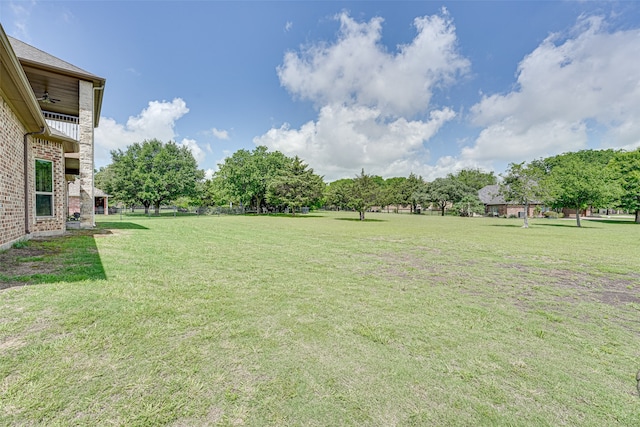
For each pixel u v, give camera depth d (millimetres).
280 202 35938
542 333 3047
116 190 34656
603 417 1764
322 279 5082
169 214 36281
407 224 21891
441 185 47250
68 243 7641
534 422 1708
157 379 2008
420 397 1924
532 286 4988
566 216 41469
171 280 4574
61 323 2787
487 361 2434
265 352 2463
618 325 3312
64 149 10750
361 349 2580
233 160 39188
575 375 2246
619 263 7180
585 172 21219
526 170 20766
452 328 3119
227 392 1909
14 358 2156
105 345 2426
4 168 6109
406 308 3721
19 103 6270
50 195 9391
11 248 6496
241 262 6297
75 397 1779
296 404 1815
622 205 25969
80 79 11430
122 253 6574
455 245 10258
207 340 2625
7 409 1647
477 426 1664
